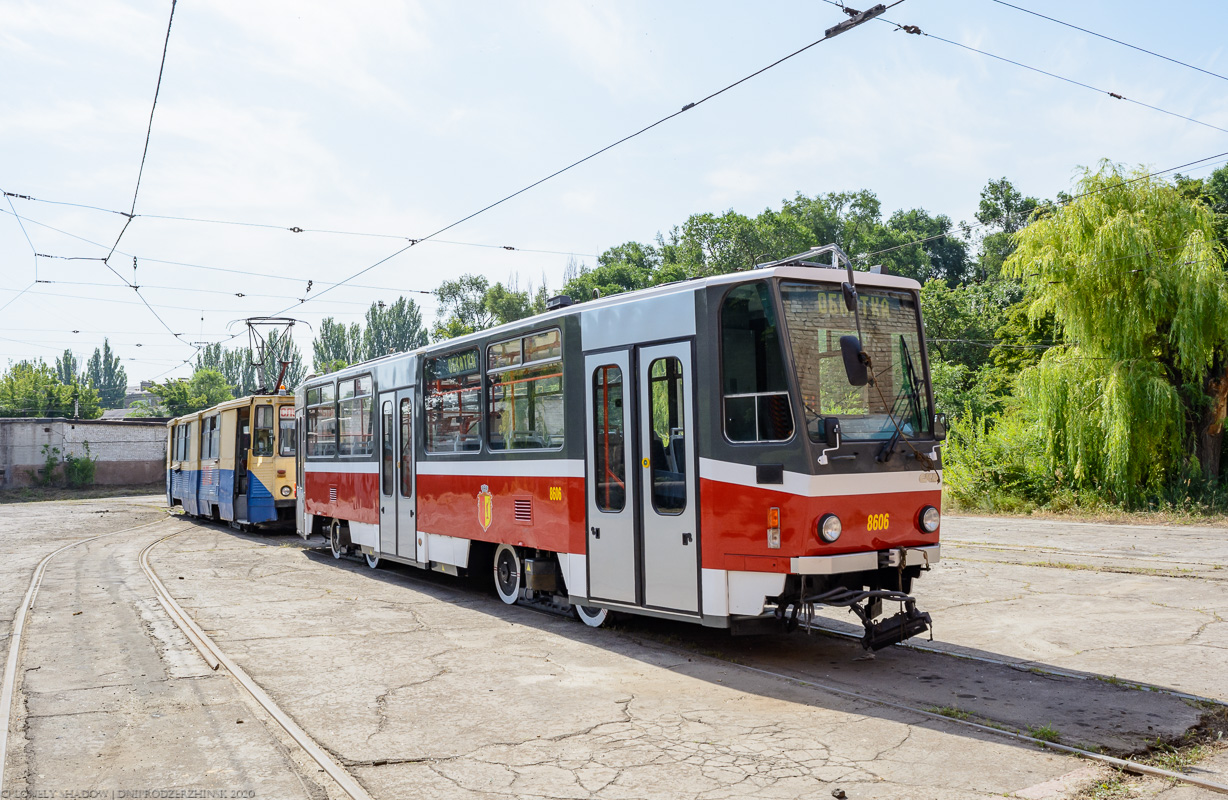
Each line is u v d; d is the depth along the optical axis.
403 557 13.59
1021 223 63.25
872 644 7.48
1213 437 22.38
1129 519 21.02
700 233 59.62
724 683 7.30
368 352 86.38
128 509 36.81
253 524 23.08
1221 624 8.98
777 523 7.45
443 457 12.35
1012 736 5.73
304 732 6.14
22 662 8.46
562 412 9.66
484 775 5.25
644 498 8.56
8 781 5.28
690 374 8.14
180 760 5.63
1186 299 21.12
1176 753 5.40
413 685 7.34
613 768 5.32
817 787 4.95
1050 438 23.52
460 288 84.38
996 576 12.59
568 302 10.24
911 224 70.00
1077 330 22.92
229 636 9.41
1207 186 37.78
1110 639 8.45
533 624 9.99
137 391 131.50
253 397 22.03
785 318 7.58
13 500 45.75
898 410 8.03
